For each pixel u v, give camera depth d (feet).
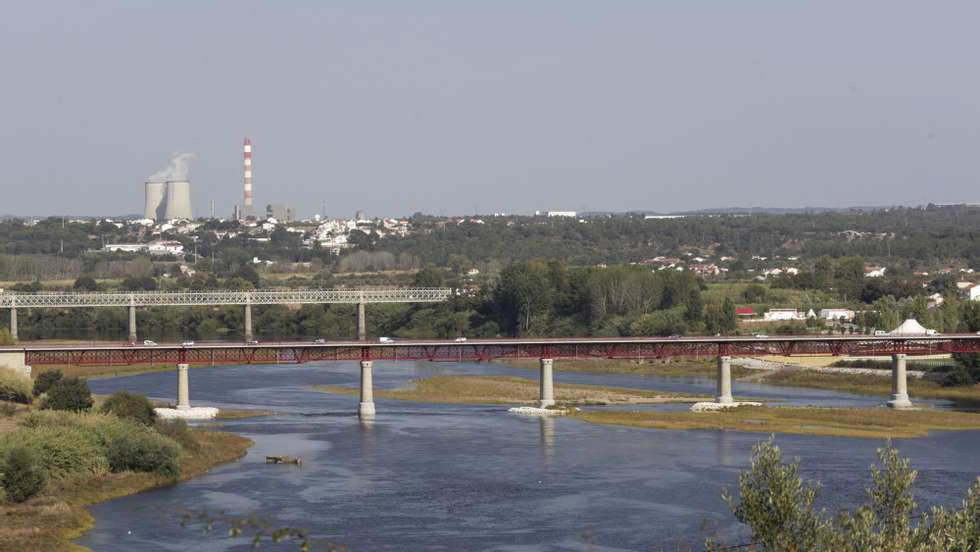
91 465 544.62
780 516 274.77
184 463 593.83
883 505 271.90
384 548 437.99
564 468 590.96
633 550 433.89
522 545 442.09
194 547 436.35
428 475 574.15
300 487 545.85
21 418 613.52
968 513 263.90
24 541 436.35
